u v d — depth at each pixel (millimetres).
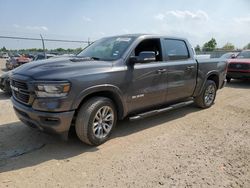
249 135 4590
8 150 3773
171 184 2955
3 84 7789
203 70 6055
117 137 4395
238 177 3146
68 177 3072
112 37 5133
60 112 3451
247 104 7070
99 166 3352
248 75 10648
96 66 3883
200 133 4664
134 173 3184
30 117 3635
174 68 5109
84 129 3738
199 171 3264
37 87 3430
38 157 3582
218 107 6691
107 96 4160
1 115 5523
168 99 5211
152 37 4867
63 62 4004
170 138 4391
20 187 2846
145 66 4500
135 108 4504
